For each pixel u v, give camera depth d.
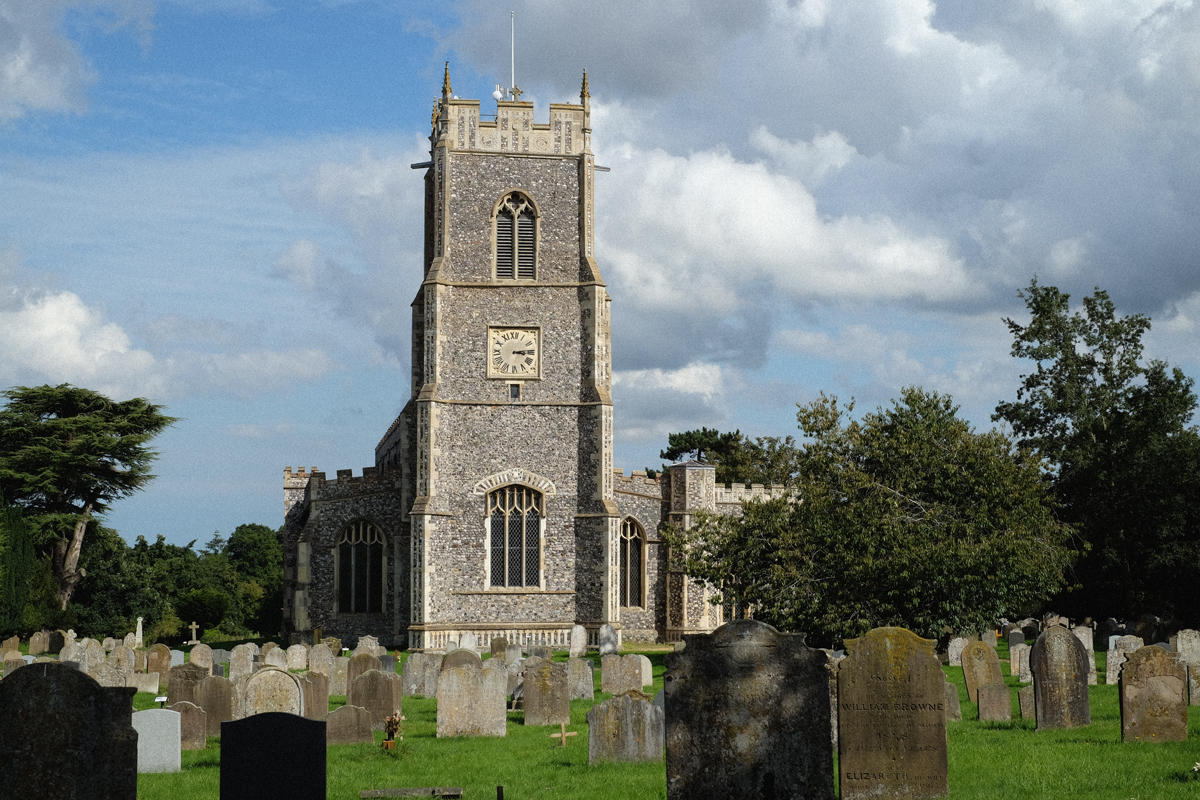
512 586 53.00
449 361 53.72
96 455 69.25
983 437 38.25
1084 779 16.70
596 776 18.39
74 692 14.21
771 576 36.84
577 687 29.86
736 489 59.28
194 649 38.84
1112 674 31.06
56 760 14.15
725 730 15.42
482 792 17.36
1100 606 56.78
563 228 55.41
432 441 52.22
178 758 19.41
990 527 36.47
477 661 27.05
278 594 104.75
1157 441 55.56
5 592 58.59
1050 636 21.41
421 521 51.31
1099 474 56.97
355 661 31.84
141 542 92.31
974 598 35.34
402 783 18.20
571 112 56.16
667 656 15.62
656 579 58.00
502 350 54.16
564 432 54.06
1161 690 19.77
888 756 15.91
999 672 26.53
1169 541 54.19
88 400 72.19
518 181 55.31
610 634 47.69
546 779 18.34
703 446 100.75
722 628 15.50
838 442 38.47
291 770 15.34
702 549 39.47
